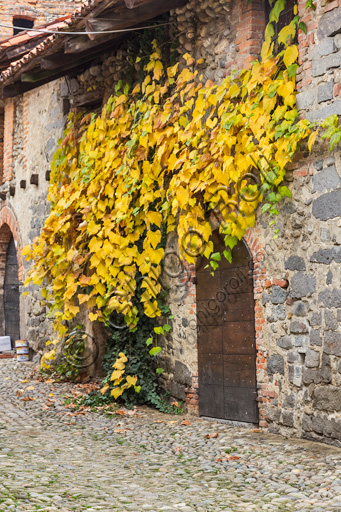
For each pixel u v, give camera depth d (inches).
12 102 563.5
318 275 260.5
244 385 301.9
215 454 251.4
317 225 261.0
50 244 412.2
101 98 425.4
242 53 302.7
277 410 282.5
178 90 334.6
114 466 237.0
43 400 360.5
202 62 327.6
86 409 339.9
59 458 246.7
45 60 381.7
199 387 331.0
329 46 253.9
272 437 274.7
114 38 374.0
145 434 290.0
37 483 208.5
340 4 249.0
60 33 344.8
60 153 442.9
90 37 331.9
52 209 441.7
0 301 605.3
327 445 252.8
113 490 205.0
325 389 255.8
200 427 302.0
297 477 214.5
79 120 442.3
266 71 277.3
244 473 224.1
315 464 226.4
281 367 280.7
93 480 216.4
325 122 249.4
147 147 347.9
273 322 285.6
